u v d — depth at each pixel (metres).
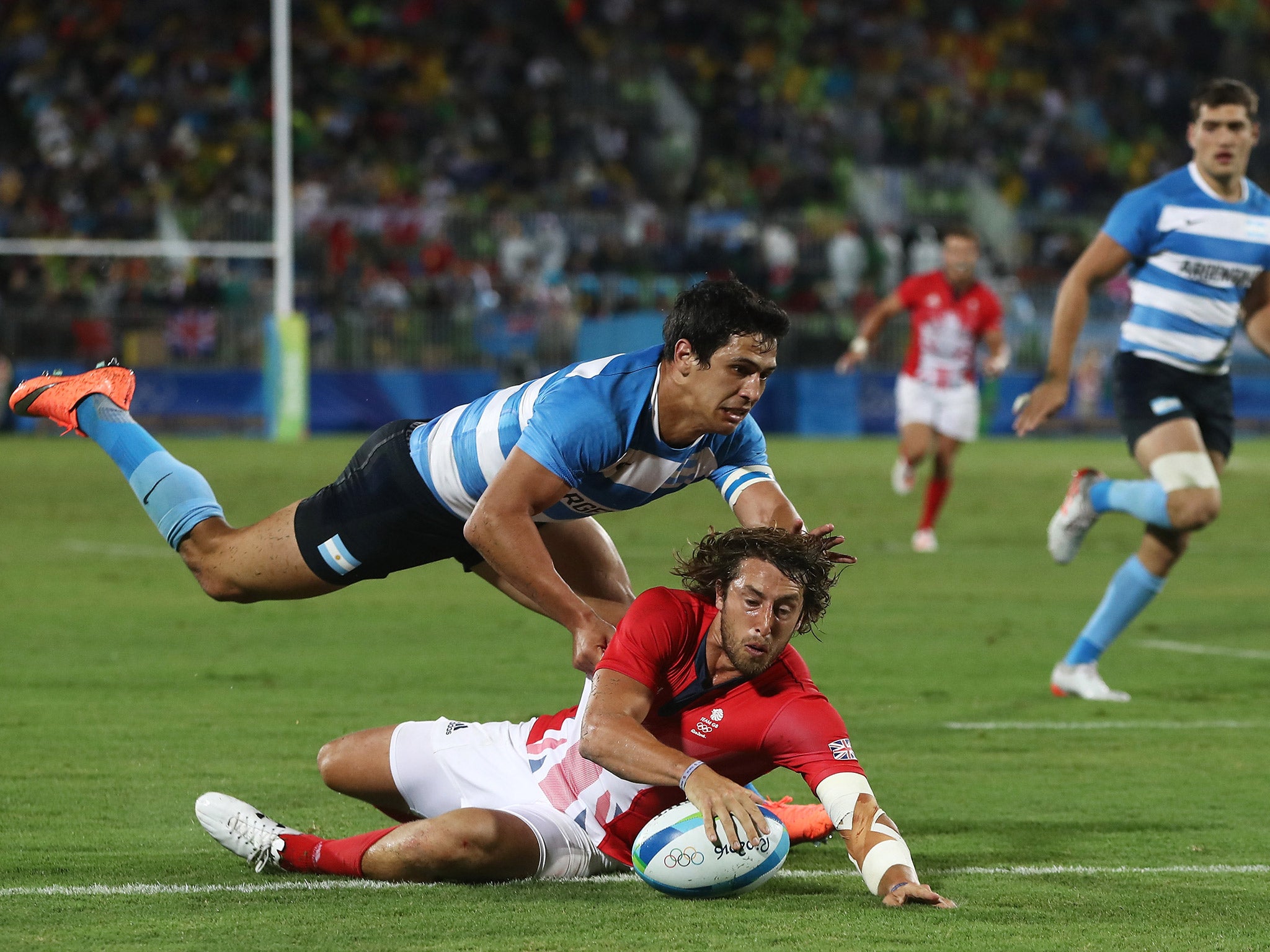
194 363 91.88
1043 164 124.94
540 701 24.36
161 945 12.62
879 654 29.77
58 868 15.23
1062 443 102.69
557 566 18.25
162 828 16.88
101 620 32.81
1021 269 113.12
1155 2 138.12
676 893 14.02
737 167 118.31
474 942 12.74
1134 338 26.39
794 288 105.69
